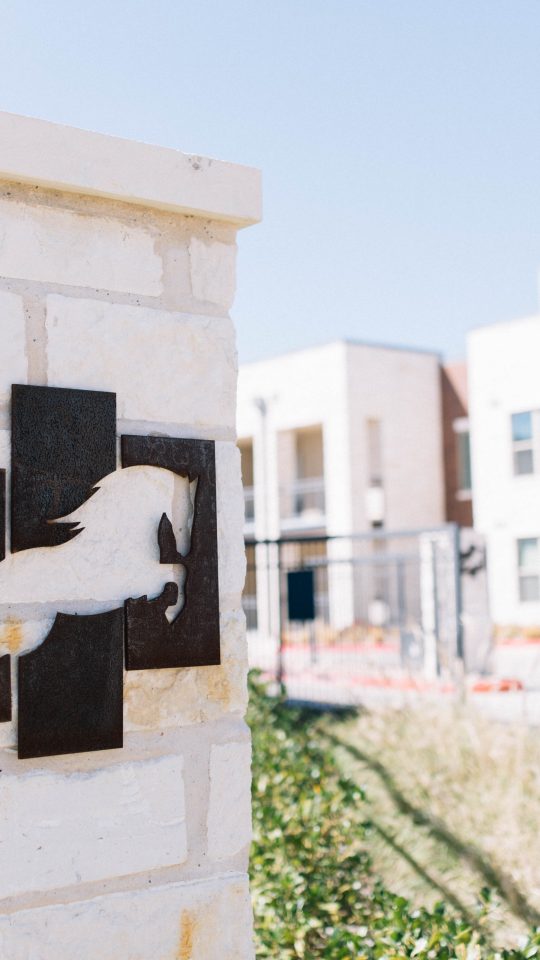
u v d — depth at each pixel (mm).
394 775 6633
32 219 2408
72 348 2430
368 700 9078
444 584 12945
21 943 2252
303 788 5969
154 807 2451
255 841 4891
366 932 3811
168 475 2527
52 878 2303
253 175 2693
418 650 12625
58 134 2400
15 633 2289
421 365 27422
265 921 4238
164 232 2604
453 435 27406
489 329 23797
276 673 10922
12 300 2361
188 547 2533
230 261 2699
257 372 28094
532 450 23031
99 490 2422
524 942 3531
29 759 2297
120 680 2398
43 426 2350
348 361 26172
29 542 2305
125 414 2488
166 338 2572
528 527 22875
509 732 7152
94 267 2488
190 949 2475
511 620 22875
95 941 2342
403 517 26484
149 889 2434
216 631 2531
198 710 2527
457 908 4859
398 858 5535
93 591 2391
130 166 2496
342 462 25969
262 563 13828
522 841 5488
